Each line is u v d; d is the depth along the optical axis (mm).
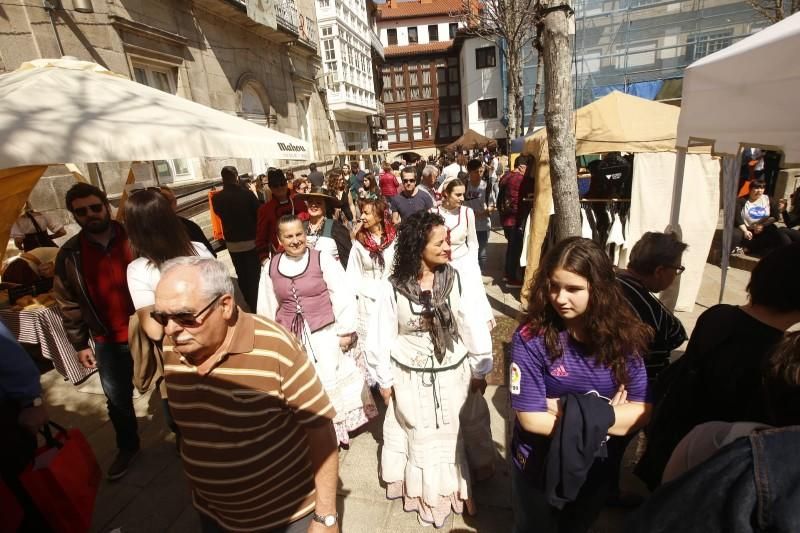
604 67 16375
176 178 8969
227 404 1259
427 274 1952
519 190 5371
